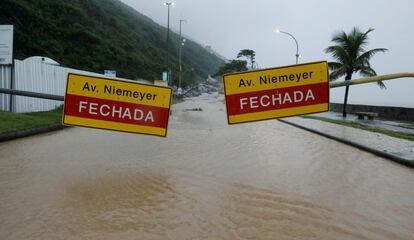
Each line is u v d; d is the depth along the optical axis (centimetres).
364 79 685
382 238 496
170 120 2191
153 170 821
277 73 613
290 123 2230
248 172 841
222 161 954
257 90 616
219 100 6925
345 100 3159
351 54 3175
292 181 773
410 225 545
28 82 1831
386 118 3131
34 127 1353
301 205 619
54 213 548
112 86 664
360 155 1137
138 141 1244
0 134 1139
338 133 1642
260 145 1277
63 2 4806
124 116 671
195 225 518
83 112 661
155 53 7981
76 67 3897
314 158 1055
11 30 1641
